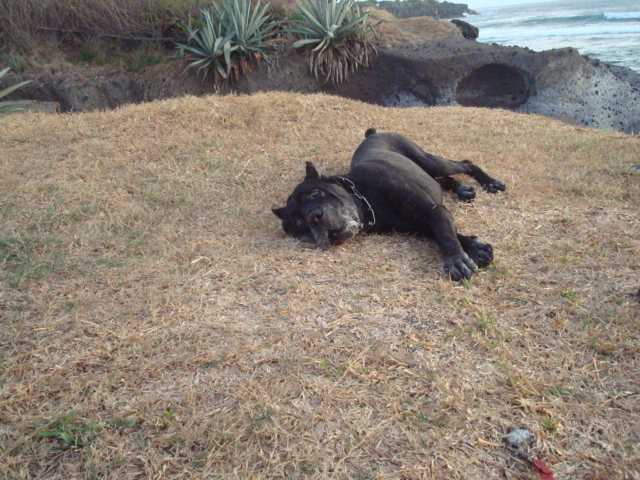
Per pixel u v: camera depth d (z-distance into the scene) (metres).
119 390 1.37
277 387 1.34
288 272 1.86
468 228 2.14
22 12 6.05
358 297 1.70
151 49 6.16
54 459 1.20
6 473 1.16
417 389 1.32
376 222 2.14
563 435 1.19
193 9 6.11
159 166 2.82
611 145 3.15
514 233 2.08
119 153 2.96
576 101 5.79
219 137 3.18
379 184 2.11
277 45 5.91
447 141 3.20
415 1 33.09
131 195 2.54
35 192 2.52
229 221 2.28
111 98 5.79
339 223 2.01
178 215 2.35
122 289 1.79
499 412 1.25
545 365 1.39
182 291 1.77
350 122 3.45
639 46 12.72
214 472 1.15
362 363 1.41
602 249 1.91
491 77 6.01
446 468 1.13
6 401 1.34
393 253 1.98
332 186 2.10
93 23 6.20
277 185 2.63
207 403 1.32
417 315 1.60
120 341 1.54
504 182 2.57
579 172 2.68
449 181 2.53
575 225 2.11
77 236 2.16
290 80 5.89
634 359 1.39
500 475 1.12
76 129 3.33
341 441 1.20
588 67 5.88
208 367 1.43
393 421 1.24
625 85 5.91
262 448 1.20
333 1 5.80
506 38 18.97
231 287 1.78
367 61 6.04
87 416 1.30
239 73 5.77
